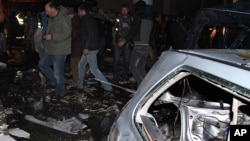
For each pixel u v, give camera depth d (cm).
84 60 705
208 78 207
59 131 511
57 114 577
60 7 620
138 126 251
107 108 610
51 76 670
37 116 567
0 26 1126
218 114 278
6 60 1070
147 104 261
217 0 2252
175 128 298
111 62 1157
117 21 848
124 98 685
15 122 536
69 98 668
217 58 222
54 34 618
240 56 233
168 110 332
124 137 254
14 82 776
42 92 620
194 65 222
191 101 293
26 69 935
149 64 1027
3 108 589
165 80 243
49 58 656
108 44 1247
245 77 188
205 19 406
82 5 678
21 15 1440
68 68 998
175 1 2211
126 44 684
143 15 657
